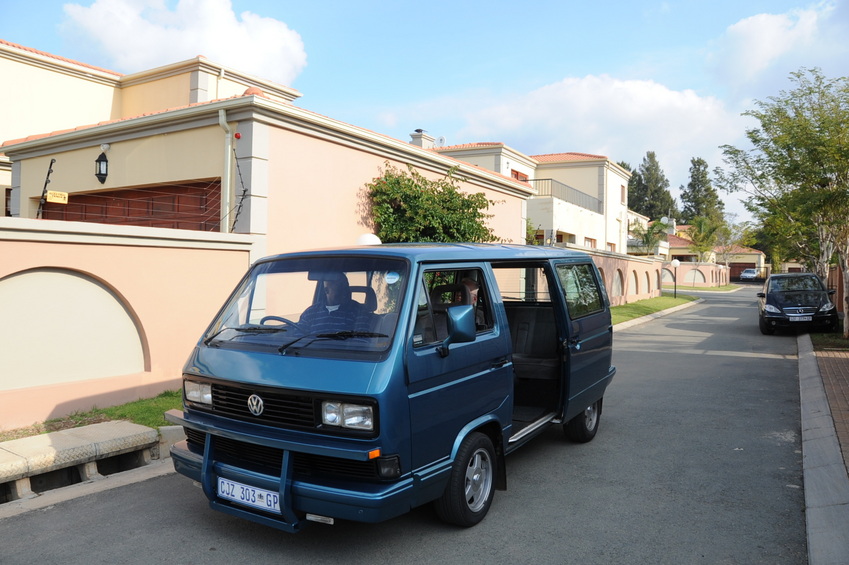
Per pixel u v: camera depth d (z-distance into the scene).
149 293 7.53
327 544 4.01
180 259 7.94
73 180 11.55
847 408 7.33
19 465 4.86
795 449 6.16
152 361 7.57
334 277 4.18
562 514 4.54
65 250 6.64
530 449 6.20
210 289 8.38
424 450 3.75
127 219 11.34
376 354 3.64
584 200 32.75
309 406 3.57
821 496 4.70
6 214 14.56
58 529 4.24
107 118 17.66
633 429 6.96
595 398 6.35
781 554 3.91
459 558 3.82
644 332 17.34
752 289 51.88
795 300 15.99
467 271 4.57
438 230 12.19
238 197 9.31
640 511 4.59
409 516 4.48
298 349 3.85
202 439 4.12
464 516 4.14
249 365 3.89
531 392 6.03
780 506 4.70
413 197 11.77
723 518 4.47
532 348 6.21
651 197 85.81
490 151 27.61
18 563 3.74
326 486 3.50
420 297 3.97
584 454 6.03
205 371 4.06
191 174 9.91
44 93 16.31
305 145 10.14
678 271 55.97
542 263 5.56
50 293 6.63
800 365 10.98
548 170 34.66
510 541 4.07
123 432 5.79
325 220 10.59
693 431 6.86
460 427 4.09
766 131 15.85
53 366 6.67
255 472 3.71
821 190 12.59
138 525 4.30
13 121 15.76
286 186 9.79
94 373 7.07
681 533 4.21
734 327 18.70
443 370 3.93
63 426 6.17
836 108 12.80
